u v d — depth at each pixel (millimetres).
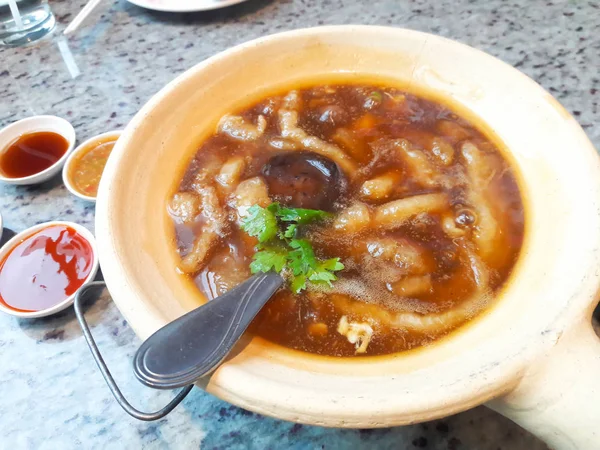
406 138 290
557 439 172
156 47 459
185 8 456
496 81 287
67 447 234
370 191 260
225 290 225
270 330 211
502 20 456
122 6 510
